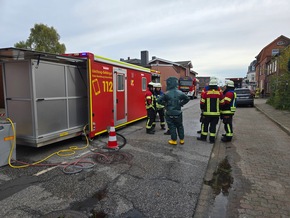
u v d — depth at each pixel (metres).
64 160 5.17
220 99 6.71
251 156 5.68
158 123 10.39
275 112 14.00
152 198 3.50
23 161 5.09
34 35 35.12
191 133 8.17
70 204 3.32
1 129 4.68
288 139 7.44
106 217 3.01
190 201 3.43
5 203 3.33
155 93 8.48
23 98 5.34
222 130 9.12
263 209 3.25
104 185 3.92
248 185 4.03
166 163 5.02
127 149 6.06
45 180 4.11
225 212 3.17
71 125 6.33
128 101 8.93
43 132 5.47
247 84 39.31
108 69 7.34
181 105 6.50
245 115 13.69
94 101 6.63
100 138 7.19
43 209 3.18
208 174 4.51
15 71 5.37
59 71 5.86
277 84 16.38
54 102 5.73
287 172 4.64
